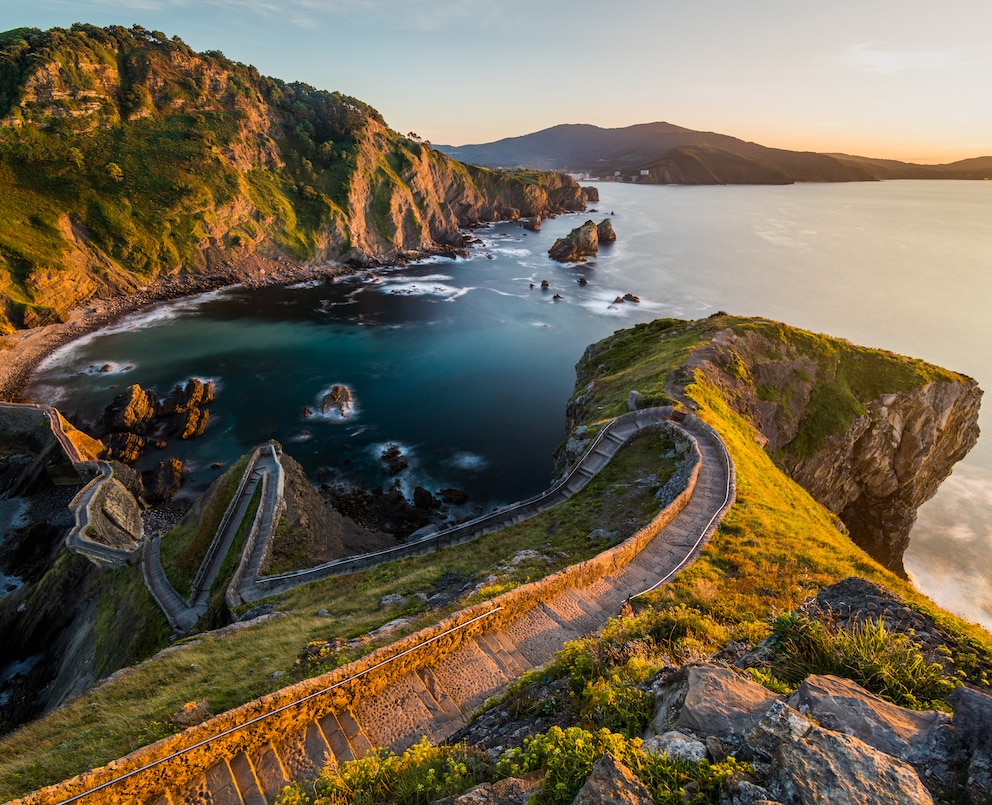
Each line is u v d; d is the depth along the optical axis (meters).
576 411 52.72
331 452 64.06
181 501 56.72
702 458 30.30
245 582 30.00
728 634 12.66
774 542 21.72
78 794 9.64
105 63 132.38
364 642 16.09
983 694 6.39
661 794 5.85
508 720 10.85
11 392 74.38
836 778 5.32
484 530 30.84
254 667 16.22
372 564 29.17
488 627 15.55
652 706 8.56
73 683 31.16
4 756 13.61
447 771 8.84
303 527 37.44
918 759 5.96
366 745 11.62
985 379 77.50
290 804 8.96
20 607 39.81
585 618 16.80
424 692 13.11
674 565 20.42
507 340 97.25
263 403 74.50
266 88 170.62
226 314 106.81
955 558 52.41
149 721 13.73
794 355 54.75
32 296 92.50
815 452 50.22
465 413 73.44
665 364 50.66
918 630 9.82
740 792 5.50
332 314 109.06
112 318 101.12
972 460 66.00
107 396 74.44
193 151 130.25
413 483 59.00
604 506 28.81
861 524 56.62
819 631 9.15
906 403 53.00
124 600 35.47
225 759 10.98
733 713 6.96
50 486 56.06
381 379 82.31
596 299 117.56
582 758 6.75
